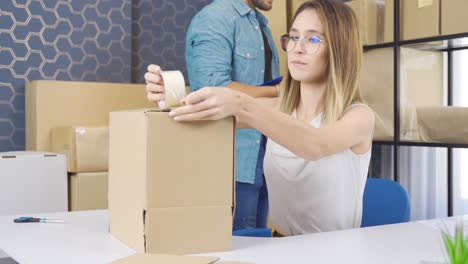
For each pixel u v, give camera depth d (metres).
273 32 3.14
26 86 2.76
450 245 0.77
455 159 3.15
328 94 1.49
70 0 2.91
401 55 2.96
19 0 2.79
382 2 3.10
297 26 1.51
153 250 1.06
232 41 2.43
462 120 2.74
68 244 1.15
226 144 1.11
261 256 1.06
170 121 1.06
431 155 3.25
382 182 1.75
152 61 3.30
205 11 2.45
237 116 1.13
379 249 1.11
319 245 1.15
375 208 1.74
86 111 2.67
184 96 1.10
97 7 2.98
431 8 2.79
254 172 2.34
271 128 1.19
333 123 1.40
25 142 2.83
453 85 3.15
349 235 1.25
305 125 1.25
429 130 2.88
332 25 1.47
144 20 3.26
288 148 1.25
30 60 2.83
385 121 3.02
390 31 2.99
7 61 2.78
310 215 1.59
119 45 3.05
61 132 2.52
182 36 3.38
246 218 2.35
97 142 2.48
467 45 2.98
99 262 1.00
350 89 1.51
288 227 1.66
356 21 1.51
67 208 2.39
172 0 3.33
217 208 1.10
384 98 3.02
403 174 3.37
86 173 2.47
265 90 2.18
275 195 1.67
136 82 3.25
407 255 1.06
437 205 3.25
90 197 2.48
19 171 2.28
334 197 1.55
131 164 1.12
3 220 1.44
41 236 1.23
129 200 1.13
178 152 1.07
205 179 1.09
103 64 3.01
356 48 1.50
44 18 2.85
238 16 2.46
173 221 1.07
